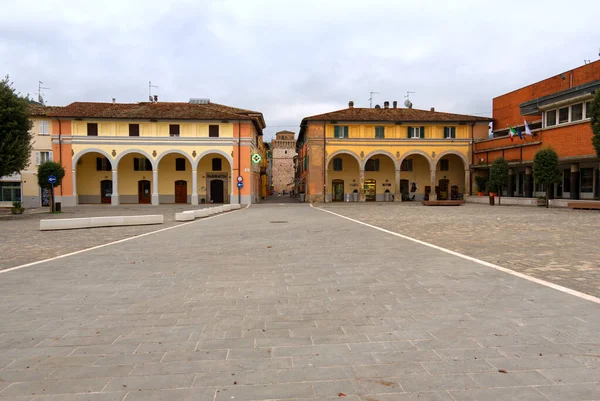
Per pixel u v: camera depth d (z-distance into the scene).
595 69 31.47
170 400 2.99
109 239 13.22
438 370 3.41
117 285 6.62
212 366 3.56
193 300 5.69
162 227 17.31
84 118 39.97
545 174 28.92
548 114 32.41
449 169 47.12
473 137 44.50
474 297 5.54
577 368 3.41
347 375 3.36
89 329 4.56
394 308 5.14
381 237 12.26
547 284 6.16
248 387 3.17
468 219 19.14
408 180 47.41
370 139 44.00
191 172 44.56
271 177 92.12
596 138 23.73
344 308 5.19
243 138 41.66
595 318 4.62
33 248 11.29
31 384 3.29
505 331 4.27
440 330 4.34
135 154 43.75
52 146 40.34
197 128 41.41
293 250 9.98
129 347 4.02
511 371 3.37
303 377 3.33
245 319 4.83
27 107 26.23
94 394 3.10
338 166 46.69
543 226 15.13
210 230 15.48
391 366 3.51
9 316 5.07
